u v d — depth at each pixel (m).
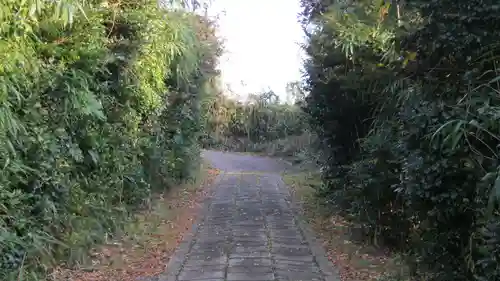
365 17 6.47
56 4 4.17
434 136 3.54
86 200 5.40
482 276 3.25
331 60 7.57
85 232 5.25
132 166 6.92
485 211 3.17
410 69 4.34
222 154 21.52
